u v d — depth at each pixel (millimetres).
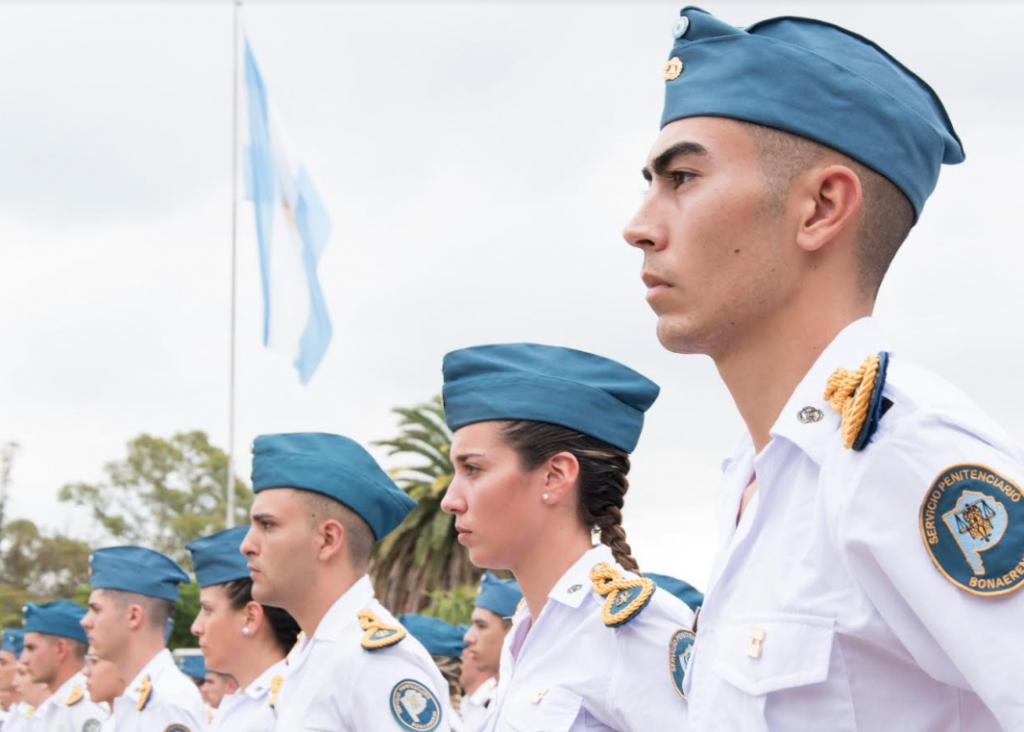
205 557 5555
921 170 1941
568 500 3504
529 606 3541
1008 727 1528
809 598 1741
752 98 1885
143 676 6730
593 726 3268
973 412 1701
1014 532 1555
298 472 4645
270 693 5188
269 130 17625
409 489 27609
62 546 58438
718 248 1883
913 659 1699
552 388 3504
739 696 1779
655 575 5336
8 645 12125
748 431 2092
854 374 1760
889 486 1653
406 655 4277
